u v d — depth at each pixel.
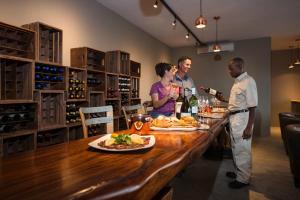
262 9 4.15
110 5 4.04
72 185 0.62
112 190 0.60
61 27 3.15
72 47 3.33
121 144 1.04
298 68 7.72
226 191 2.46
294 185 2.61
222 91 6.63
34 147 2.26
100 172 0.73
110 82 3.84
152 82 5.94
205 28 5.32
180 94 2.23
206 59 6.85
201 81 6.90
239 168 2.55
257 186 2.59
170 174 0.82
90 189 0.59
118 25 4.47
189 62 2.81
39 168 0.78
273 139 5.59
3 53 2.27
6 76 2.20
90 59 3.27
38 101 2.29
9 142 2.25
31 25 2.39
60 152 1.00
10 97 2.20
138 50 5.23
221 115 2.38
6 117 2.07
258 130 6.19
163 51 6.68
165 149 1.02
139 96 5.03
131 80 4.43
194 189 2.51
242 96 2.44
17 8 2.57
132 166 0.79
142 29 5.38
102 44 4.00
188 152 0.98
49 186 0.62
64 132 2.66
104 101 3.40
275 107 8.02
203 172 3.08
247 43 6.35
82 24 3.54
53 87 2.71
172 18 4.64
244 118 2.46
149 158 0.88
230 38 6.25
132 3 3.96
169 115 2.21
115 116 3.61
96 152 0.99
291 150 2.46
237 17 4.57
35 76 2.36
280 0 3.78
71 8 3.33
